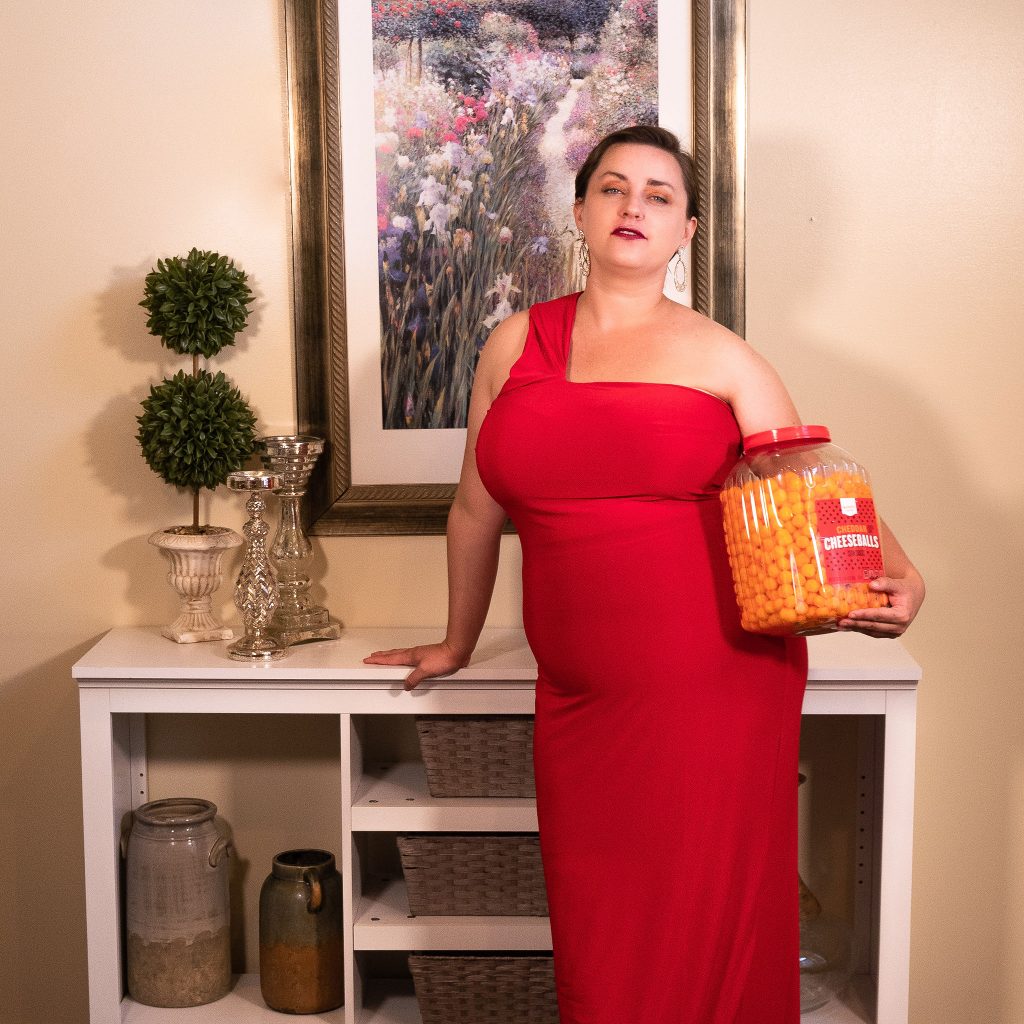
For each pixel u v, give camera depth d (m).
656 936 1.64
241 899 2.37
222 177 2.22
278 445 2.11
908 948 1.97
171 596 2.30
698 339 1.70
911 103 2.17
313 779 2.34
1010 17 2.15
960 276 2.19
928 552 2.24
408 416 2.24
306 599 2.19
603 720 1.67
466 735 2.03
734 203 2.17
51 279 2.25
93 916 2.07
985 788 2.28
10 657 2.31
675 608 1.63
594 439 1.64
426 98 2.18
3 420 2.27
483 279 2.21
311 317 2.22
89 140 2.22
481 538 1.92
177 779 2.35
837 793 2.30
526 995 2.06
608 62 2.16
